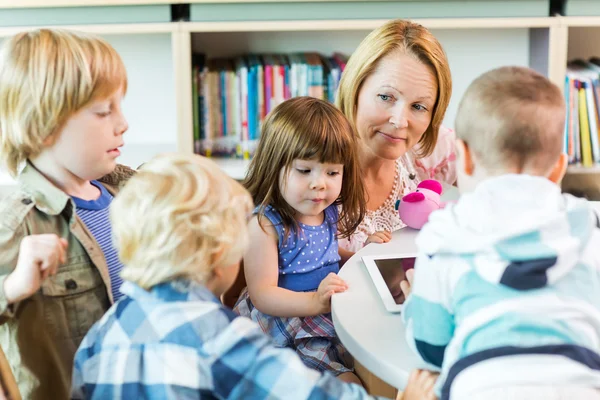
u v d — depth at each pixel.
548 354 0.80
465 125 0.98
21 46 1.14
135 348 0.94
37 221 1.15
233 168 2.16
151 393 0.93
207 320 0.94
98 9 2.05
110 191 1.32
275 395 0.92
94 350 0.98
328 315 1.44
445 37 2.45
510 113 0.93
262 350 0.94
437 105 1.58
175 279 0.96
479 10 2.12
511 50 2.46
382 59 1.52
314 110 1.37
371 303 1.14
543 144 0.94
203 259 0.95
